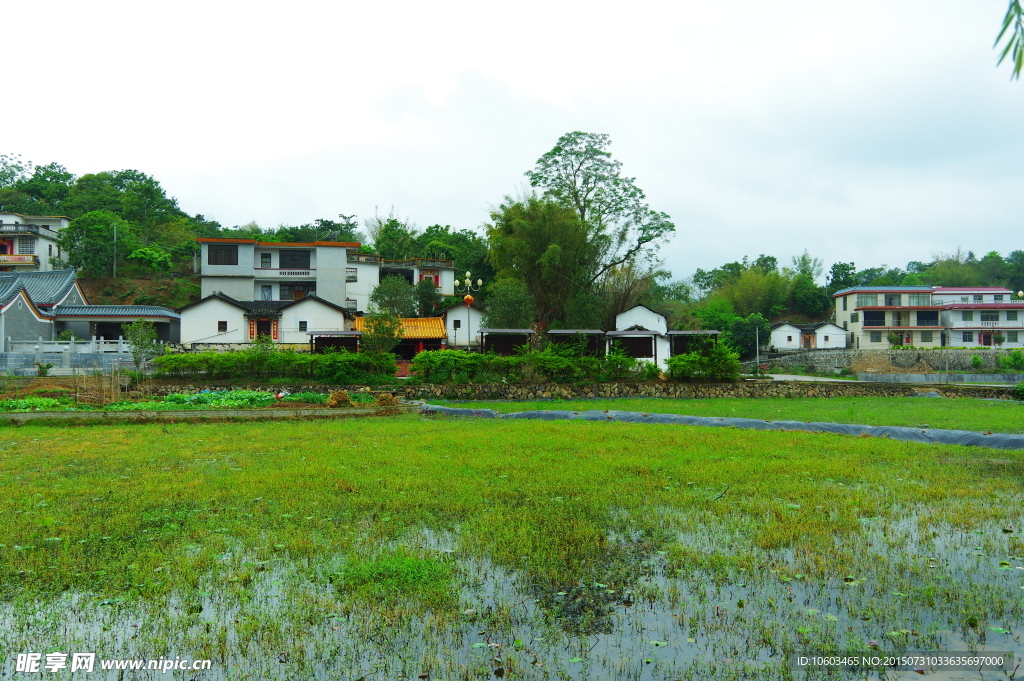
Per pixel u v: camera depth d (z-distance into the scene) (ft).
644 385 103.91
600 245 149.28
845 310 216.13
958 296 209.87
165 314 145.69
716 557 22.34
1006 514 27.58
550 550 23.18
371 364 100.78
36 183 250.37
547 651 16.33
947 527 25.85
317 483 33.58
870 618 17.99
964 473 36.27
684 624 17.72
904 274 290.76
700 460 40.11
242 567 21.71
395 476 35.42
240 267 159.02
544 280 141.79
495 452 43.83
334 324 142.51
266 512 28.14
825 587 20.03
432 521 26.78
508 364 101.96
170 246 220.84
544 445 47.03
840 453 42.98
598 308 141.18
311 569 21.58
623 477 35.04
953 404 89.66
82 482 34.32
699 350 113.91
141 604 18.97
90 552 23.06
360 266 176.45
